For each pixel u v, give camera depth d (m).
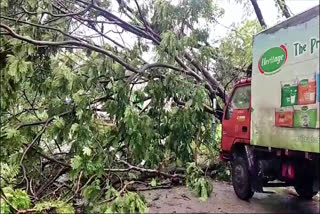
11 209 4.59
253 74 5.48
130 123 5.46
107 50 6.23
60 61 5.93
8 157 5.32
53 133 5.39
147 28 7.10
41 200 5.50
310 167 4.80
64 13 6.54
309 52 4.23
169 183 6.95
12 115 5.82
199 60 7.48
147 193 6.30
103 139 5.74
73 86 5.51
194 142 7.23
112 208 4.54
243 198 5.91
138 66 6.76
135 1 6.84
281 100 4.75
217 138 8.16
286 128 4.64
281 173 5.30
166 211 5.23
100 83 6.11
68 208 4.79
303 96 4.31
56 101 5.73
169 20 6.54
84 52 6.38
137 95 6.27
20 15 6.04
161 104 6.61
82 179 5.91
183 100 6.80
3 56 5.29
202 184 5.49
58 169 6.58
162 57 6.45
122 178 6.45
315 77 4.10
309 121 4.18
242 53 8.50
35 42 5.30
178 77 6.56
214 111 7.48
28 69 5.12
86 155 4.97
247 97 5.84
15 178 5.77
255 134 5.42
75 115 5.62
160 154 6.62
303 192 5.75
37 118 6.12
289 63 4.60
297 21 4.46
